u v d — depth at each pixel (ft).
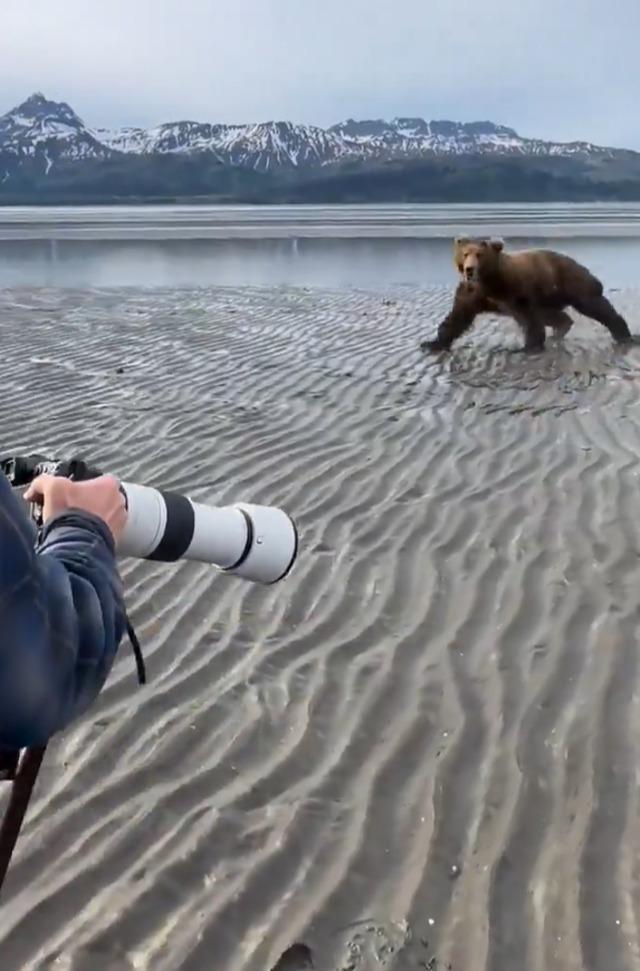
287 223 200.54
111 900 10.33
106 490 5.94
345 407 31.83
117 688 14.52
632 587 17.85
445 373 37.93
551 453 26.30
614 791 12.17
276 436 28.02
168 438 27.71
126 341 45.32
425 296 66.18
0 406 31.35
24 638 4.72
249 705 14.17
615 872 10.75
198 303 61.11
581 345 44.24
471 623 16.71
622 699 14.21
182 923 10.05
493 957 9.65
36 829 11.39
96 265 91.50
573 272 43.75
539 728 13.56
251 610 17.16
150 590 17.81
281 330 49.29
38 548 5.53
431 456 26.17
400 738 13.41
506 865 10.93
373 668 15.28
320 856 11.09
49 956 9.59
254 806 11.94
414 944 9.82
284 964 9.56
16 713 4.81
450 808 11.93
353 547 19.94
